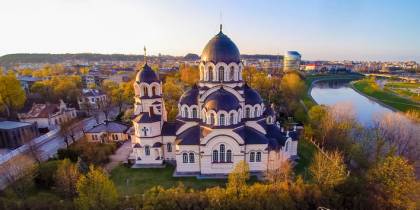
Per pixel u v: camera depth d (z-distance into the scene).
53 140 85.12
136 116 67.31
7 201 42.78
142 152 64.81
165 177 59.50
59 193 49.34
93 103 125.75
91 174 42.38
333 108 93.81
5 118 100.25
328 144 74.25
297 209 44.50
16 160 57.31
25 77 180.62
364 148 66.69
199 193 45.06
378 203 43.72
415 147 70.81
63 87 133.25
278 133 66.19
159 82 67.62
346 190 46.75
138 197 44.50
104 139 83.50
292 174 56.19
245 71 160.62
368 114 131.88
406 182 42.66
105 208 41.22
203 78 64.56
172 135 65.25
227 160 59.22
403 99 163.50
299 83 144.25
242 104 62.50
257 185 45.94
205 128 59.06
